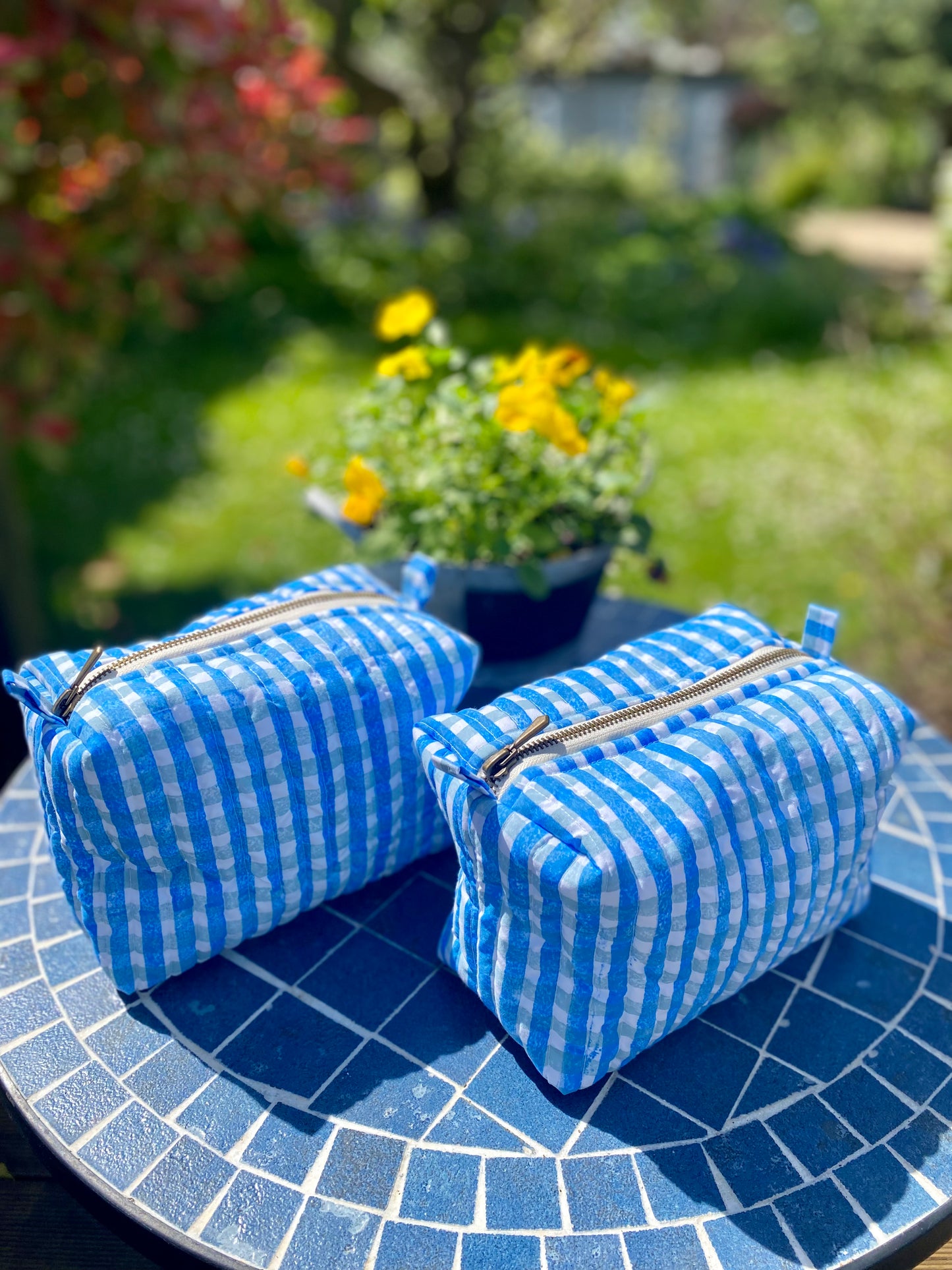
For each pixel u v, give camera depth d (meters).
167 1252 0.86
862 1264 0.83
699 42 19.59
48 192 2.51
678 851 0.89
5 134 2.22
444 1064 1.00
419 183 11.09
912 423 3.61
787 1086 0.98
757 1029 1.05
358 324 7.54
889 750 1.03
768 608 3.59
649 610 1.81
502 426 1.42
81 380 3.94
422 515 1.45
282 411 5.66
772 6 17.47
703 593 3.72
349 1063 1.01
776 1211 0.87
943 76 15.97
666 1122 0.95
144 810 0.98
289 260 8.26
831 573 3.76
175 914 1.05
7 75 2.11
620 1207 0.87
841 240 13.72
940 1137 0.94
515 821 0.90
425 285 8.16
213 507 4.53
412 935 1.16
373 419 1.57
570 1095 0.97
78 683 1.02
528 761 0.95
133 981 1.07
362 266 8.16
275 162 2.79
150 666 1.04
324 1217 0.87
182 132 2.42
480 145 11.05
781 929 1.00
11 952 1.14
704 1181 0.90
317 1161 0.91
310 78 2.77
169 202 2.68
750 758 0.96
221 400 5.84
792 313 7.23
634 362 6.75
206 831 1.02
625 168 13.52
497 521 1.43
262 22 2.52
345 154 3.19
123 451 5.07
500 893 0.93
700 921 0.91
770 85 17.19
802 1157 0.92
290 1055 1.01
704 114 18.45
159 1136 0.93
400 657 1.12
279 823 1.06
